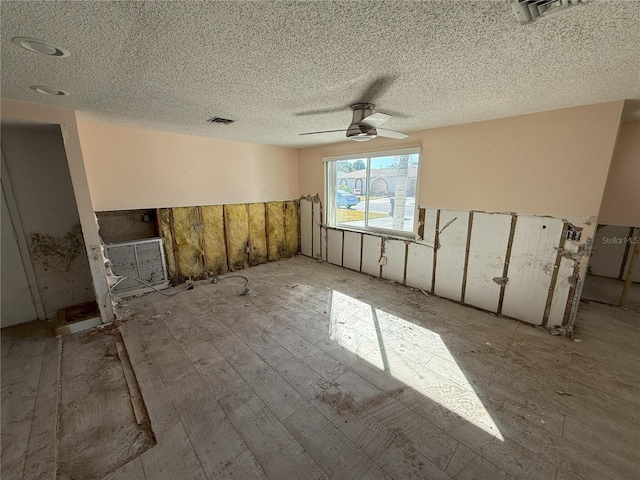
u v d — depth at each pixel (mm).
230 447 1597
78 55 1480
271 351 2492
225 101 2326
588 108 2373
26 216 2879
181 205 4020
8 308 2889
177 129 3533
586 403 1885
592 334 2715
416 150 3594
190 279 4219
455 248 3406
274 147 5059
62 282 3146
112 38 1308
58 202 3029
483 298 3250
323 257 5320
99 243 2828
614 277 3959
